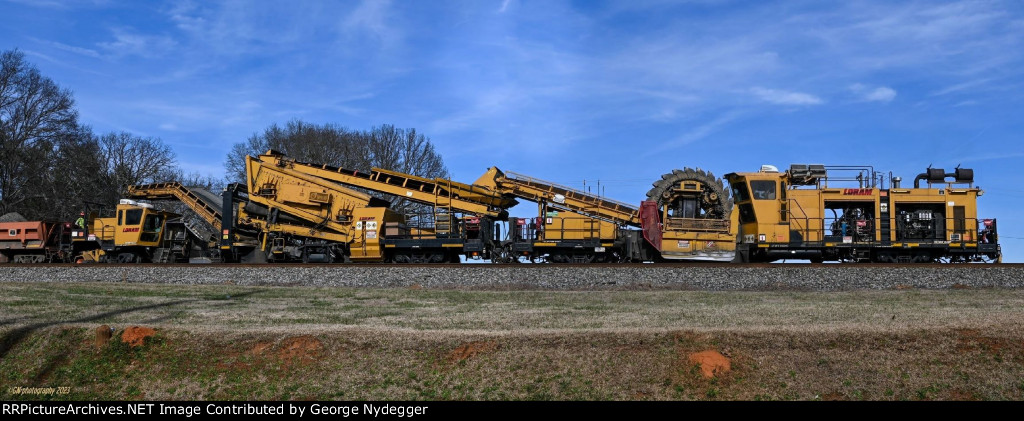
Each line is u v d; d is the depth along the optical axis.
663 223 29.81
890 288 22.66
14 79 49.78
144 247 36.28
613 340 13.20
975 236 29.00
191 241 38.66
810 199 29.58
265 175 34.28
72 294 21.89
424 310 17.55
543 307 17.81
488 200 32.81
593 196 31.84
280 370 12.98
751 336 13.21
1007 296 19.64
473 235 32.06
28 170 50.53
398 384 12.30
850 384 11.88
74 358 13.84
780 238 29.38
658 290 22.42
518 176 32.38
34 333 14.74
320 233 33.25
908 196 29.44
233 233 34.25
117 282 26.77
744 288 23.00
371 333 13.94
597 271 24.36
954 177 29.95
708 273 23.94
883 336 13.24
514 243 31.19
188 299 20.47
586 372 12.29
